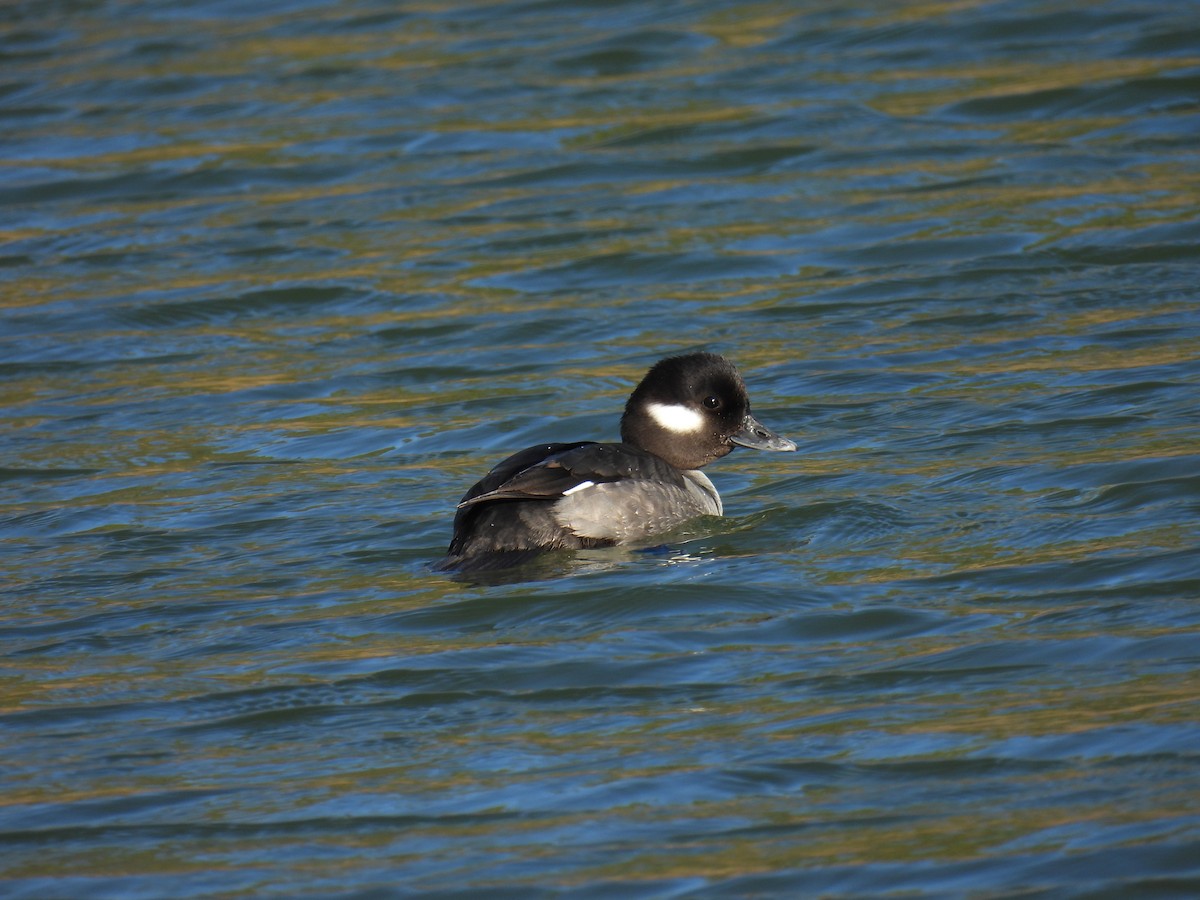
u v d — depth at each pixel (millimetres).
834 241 20531
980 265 19406
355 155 24500
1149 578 11297
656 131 24656
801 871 7988
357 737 9734
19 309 19734
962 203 21344
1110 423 14570
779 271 19781
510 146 24516
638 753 9344
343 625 11336
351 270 20453
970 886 7762
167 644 11164
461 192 22938
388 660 10734
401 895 7961
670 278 19812
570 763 9266
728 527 12969
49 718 10102
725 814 8594
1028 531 12414
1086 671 10008
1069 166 22281
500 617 11391
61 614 11766
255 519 13594
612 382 16734
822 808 8609
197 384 17344
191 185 23828
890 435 14898
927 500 13234
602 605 11453
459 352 17891
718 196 22312
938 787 8742
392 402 16578
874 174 22609
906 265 19641
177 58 29359
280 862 8328
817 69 26797
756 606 11383
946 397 15711
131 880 8227
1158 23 27297
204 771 9375
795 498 13562
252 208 22828
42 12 32906
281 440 15641
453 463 14836
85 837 8672
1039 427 14680
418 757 9445
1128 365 16047
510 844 8391
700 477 13594
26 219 22781
